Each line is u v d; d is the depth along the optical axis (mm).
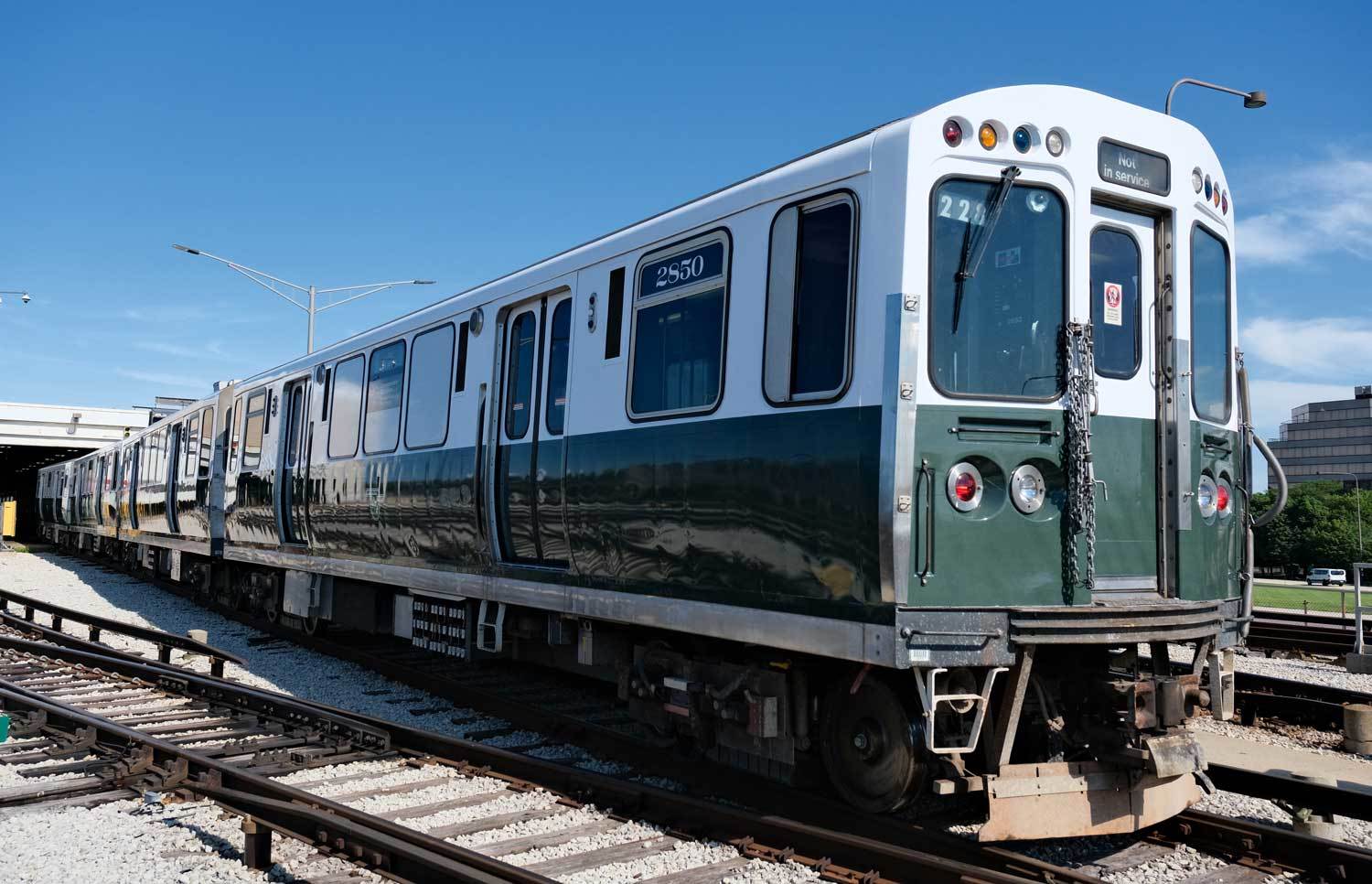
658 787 5645
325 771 6508
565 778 5809
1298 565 73500
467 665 10500
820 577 4805
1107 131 5004
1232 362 5637
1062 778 4613
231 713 8086
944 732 4742
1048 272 4820
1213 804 5762
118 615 15539
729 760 6082
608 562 6391
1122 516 4988
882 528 4438
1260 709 8578
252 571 13969
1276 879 4590
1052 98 4875
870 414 4582
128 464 22156
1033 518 4668
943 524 4500
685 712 6043
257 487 13039
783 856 4727
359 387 10344
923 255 4570
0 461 48688
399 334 9578
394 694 9094
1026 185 4805
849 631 4621
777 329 5184
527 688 9102
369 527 9836
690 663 6031
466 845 5000
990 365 4676
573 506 6762
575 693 8914
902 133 4645
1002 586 4582
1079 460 4703
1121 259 5145
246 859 4613
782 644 5004
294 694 9117
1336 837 5238
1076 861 4816
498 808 5625
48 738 7316
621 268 6512
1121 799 4746
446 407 8531
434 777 6277
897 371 4477
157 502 18578
